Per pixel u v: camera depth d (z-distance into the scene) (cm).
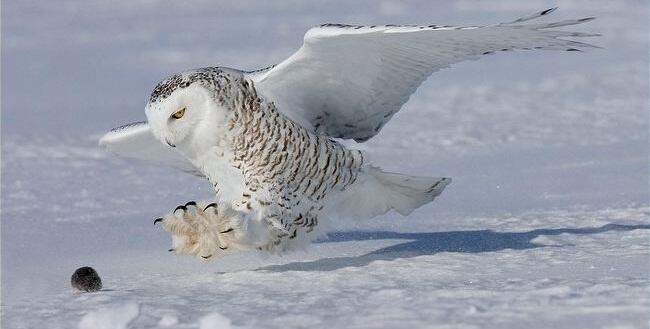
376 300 806
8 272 1065
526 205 1423
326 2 5681
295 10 5350
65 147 2188
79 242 1258
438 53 982
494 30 932
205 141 971
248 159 982
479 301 769
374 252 1095
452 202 1480
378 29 924
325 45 961
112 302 870
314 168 1015
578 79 3169
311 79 1006
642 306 715
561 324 679
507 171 1770
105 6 5750
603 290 783
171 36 4494
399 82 1019
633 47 3959
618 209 1316
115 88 3253
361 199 1078
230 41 4250
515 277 895
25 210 1522
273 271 991
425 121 2475
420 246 1120
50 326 782
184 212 967
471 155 1995
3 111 2819
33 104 2953
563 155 1927
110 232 1325
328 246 1152
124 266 1086
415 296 810
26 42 4469
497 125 2380
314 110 1040
